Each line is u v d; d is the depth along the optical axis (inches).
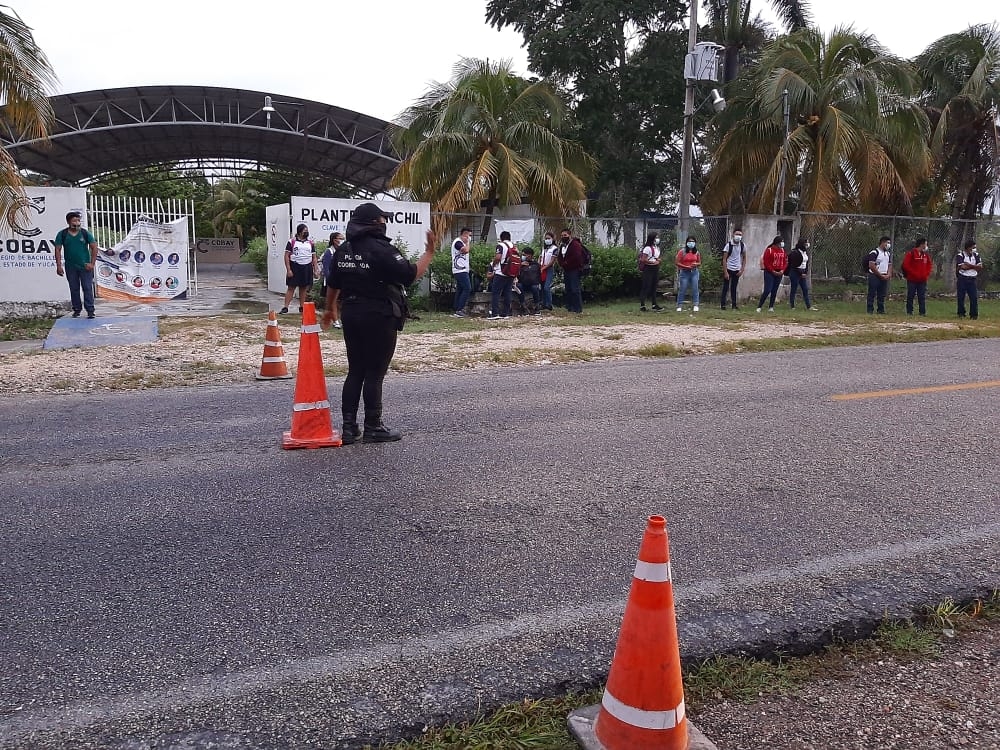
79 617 128.6
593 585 141.2
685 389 315.0
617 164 1259.8
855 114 759.1
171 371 347.6
